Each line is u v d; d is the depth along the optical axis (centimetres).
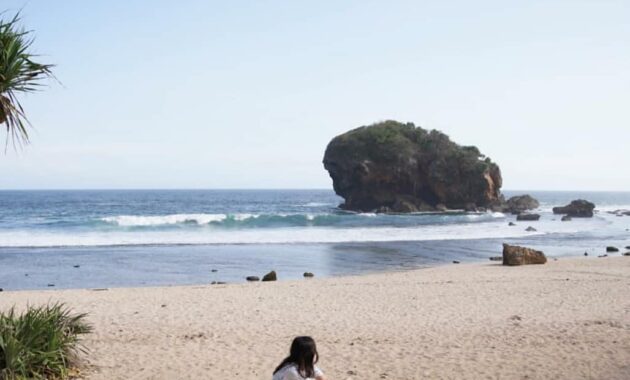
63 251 3581
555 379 937
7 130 782
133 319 1429
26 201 13462
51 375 891
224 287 2062
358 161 9362
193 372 979
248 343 1188
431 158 9488
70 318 1042
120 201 13962
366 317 1470
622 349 1112
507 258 2803
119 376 945
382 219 6650
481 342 1185
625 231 5538
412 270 2741
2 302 1712
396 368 1005
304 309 1585
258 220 5722
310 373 614
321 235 4628
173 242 4100
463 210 9262
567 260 2970
